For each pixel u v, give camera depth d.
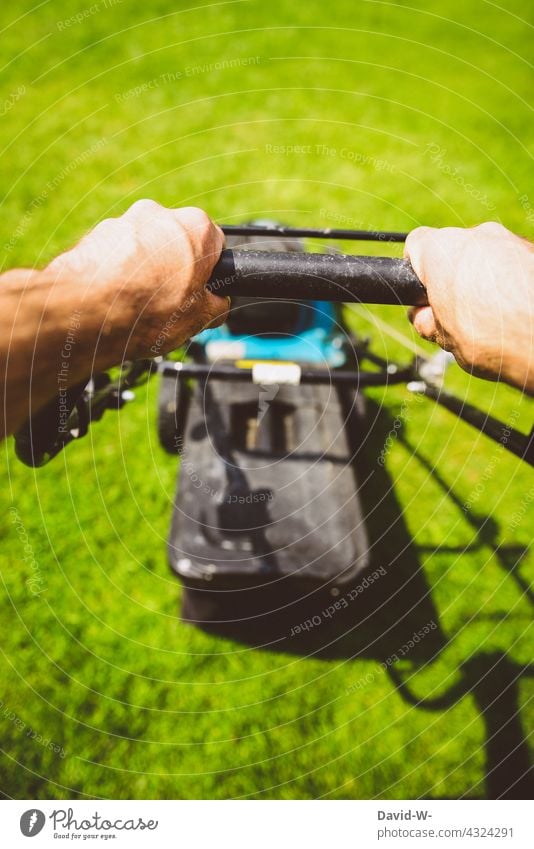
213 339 1.80
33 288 0.65
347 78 3.66
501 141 3.30
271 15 4.14
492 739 1.56
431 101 3.52
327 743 1.57
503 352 0.68
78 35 3.83
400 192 2.94
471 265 0.70
